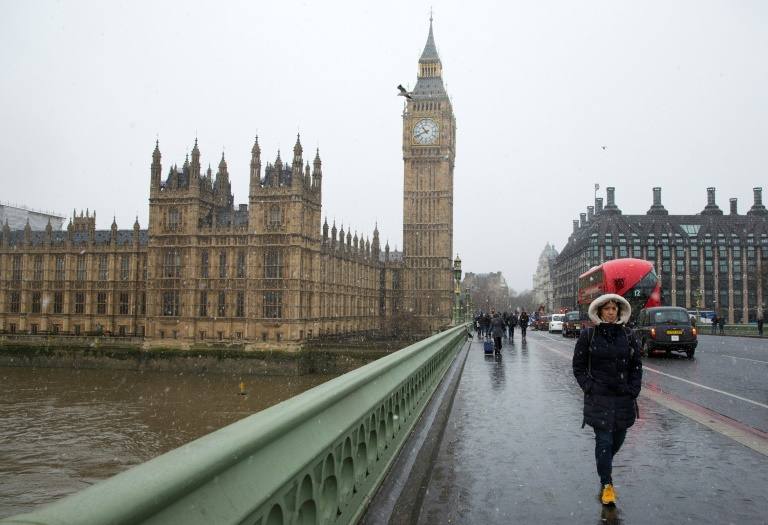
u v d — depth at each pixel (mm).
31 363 104812
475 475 9734
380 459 8570
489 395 18750
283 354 93500
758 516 7910
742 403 17281
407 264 154750
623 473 9906
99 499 2613
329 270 116000
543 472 9930
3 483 38312
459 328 42562
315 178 106812
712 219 175500
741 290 169250
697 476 9734
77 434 55250
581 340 8844
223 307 100625
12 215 144000
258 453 4293
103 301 115500
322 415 5875
